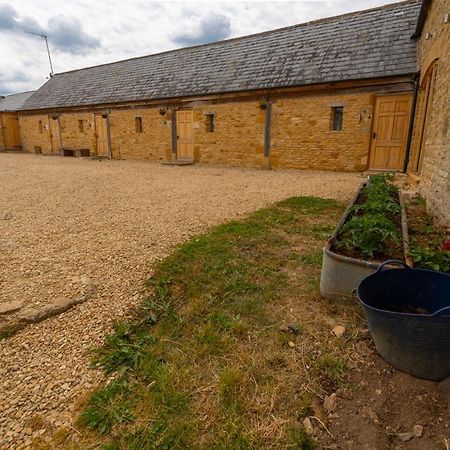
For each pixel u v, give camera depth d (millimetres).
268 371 1982
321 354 2109
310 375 1946
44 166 12688
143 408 1760
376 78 9344
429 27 7191
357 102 9914
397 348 1831
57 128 19016
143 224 4629
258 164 12109
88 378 1996
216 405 1762
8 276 3117
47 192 7121
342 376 1931
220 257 3404
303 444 1547
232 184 8141
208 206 5688
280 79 11141
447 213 3805
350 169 10398
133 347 2225
